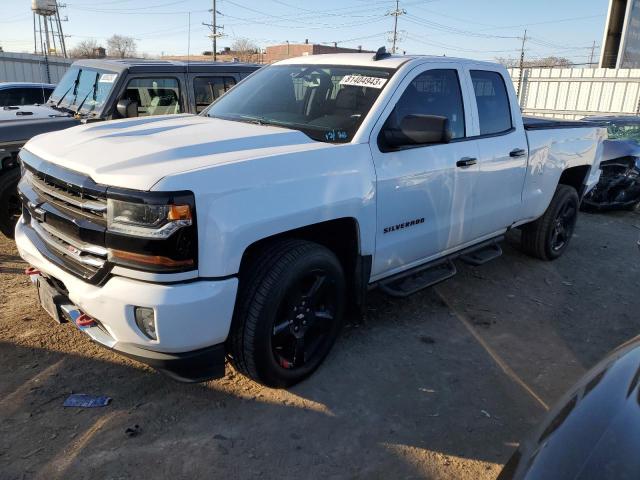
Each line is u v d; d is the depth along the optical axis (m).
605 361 2.22
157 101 6.59
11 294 4.46
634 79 19.17
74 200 2.85
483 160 4.46
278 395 3.32
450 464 2.85
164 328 2.66
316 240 3.59
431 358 3.88
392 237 3.79
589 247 6.97
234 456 2.79
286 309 3.20
